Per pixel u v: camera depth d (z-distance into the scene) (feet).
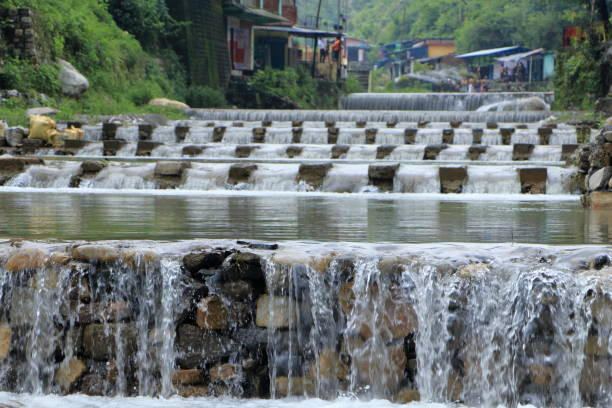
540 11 444.55
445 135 102.22
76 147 91.91
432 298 20.83
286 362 21.84
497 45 451.94
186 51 188.75
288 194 60.59
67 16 146.00
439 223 34.35
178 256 22.29
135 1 176.24
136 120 117.60
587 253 21.17
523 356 20.17
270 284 21.77
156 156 89.97
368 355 21.34
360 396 21.42
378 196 58.90
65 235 28.04
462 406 20.68
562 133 98.02
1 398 22.09
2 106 113.29
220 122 119.34
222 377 22.04
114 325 22.48
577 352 19.85
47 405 21.50
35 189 63.62
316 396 21.68
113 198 52.49
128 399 22.02
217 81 202.69
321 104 253.65
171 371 22.21
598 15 174.29
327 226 32.50
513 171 62.95
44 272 22.74
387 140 103.76
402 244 23.95
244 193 61.41
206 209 42.22
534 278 20.02
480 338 20.56
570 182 61.57
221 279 22.17
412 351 21.13
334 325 21.58
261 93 215.10
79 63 143.33
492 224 34.04
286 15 290.35
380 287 21.21
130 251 22.49
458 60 459.73
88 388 22.54
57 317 22.68
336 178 64.69
